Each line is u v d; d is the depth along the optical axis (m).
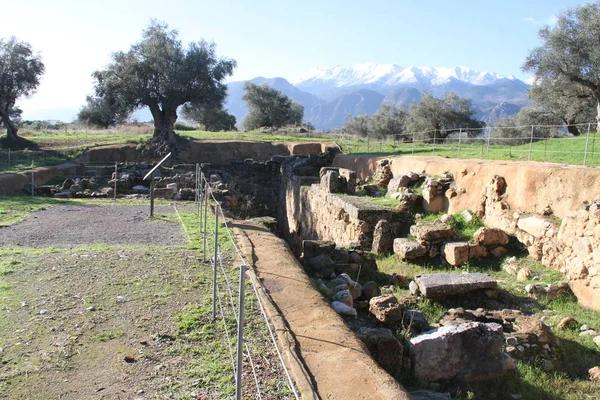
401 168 18.98
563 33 27.03
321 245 10.59
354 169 24.61
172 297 6.55
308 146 36.28
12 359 4.79
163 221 12.43
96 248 9.26
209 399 4.13
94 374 4.54
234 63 36.94
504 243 11.77
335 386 4.27
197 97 35.94
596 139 19.84
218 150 35.78
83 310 6.06
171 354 4.95
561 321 8.23
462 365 5.91
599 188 10.27
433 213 14.98
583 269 9.35
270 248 9.46
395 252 12.54
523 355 6.82
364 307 7.88
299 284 7.13
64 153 31.38
